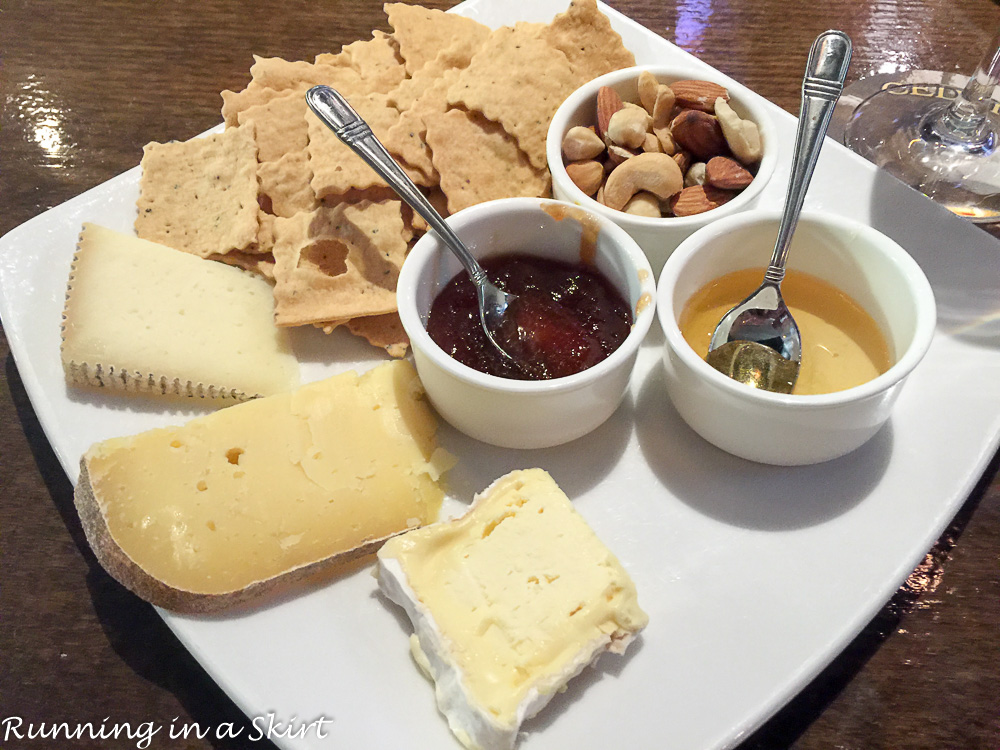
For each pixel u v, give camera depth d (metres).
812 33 0.34
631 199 0.24
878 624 0.20
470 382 0.19
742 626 0.18
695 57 0.32
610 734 0.17
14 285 0.24
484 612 0.18
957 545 0.21
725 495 0.21
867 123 0.32
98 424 0.22
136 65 0.33
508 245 0.23
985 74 0.29
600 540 0.19
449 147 0.25
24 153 0.30
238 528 0.19
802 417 0.19
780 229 0.21
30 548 0.21
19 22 0.35
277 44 0.34
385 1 0.36
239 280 0.24
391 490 0.20
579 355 0.21
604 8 0.31
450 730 0.17
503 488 0.19
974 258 0.24
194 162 0.26
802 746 0.18
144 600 0.19
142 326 0.22
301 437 0.20
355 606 0.19
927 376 0.22
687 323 0.22
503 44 0.27
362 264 0.24
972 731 0.18
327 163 0.25
